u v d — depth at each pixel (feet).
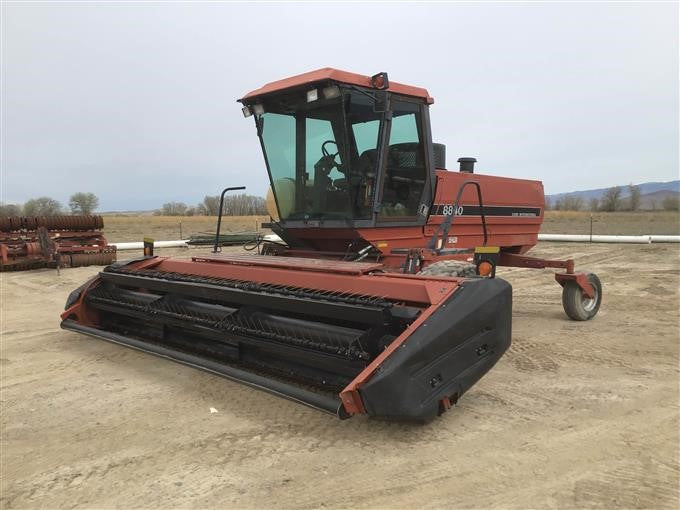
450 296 12.07
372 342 12.17
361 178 18.60
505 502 9.65
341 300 12.65
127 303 18.60
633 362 18.39
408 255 17.67
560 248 61.57
